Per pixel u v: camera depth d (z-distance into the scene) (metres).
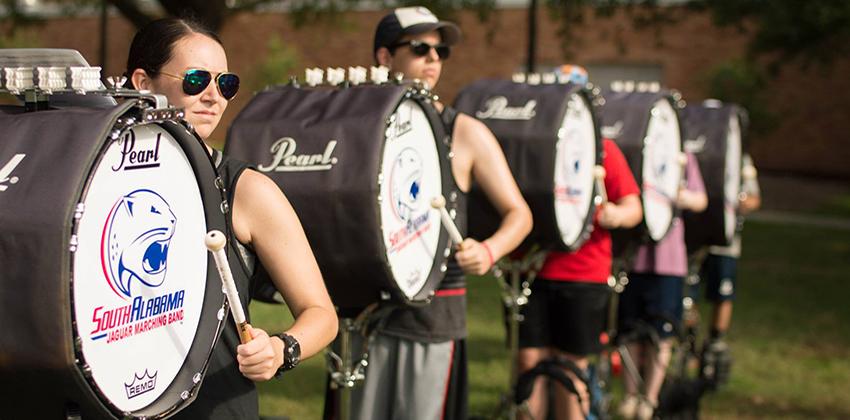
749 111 27.14
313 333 3.07
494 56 32.56
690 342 7.54
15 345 2.43
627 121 7.00
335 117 4.29
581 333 6.28
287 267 3.13
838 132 31.03
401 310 4.79
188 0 12.55
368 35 32.59
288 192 4.19
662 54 31.48
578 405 6.14
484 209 5.27
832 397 8.73
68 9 20.06
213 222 2.88
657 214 7.37
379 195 4.15
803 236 20.02
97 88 2.73
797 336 11.09
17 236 2.40
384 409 4.92
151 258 2.68
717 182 8.54
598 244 6.38
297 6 16.83
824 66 17.39
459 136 5.11
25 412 2.61
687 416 6.59
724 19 16.20
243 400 3.05
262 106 4.50
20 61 2.86
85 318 2.49
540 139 5.79
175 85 3.14
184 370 2.81
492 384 8.57
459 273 4.95
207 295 2.89
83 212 2.44
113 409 2.57
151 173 2.67
